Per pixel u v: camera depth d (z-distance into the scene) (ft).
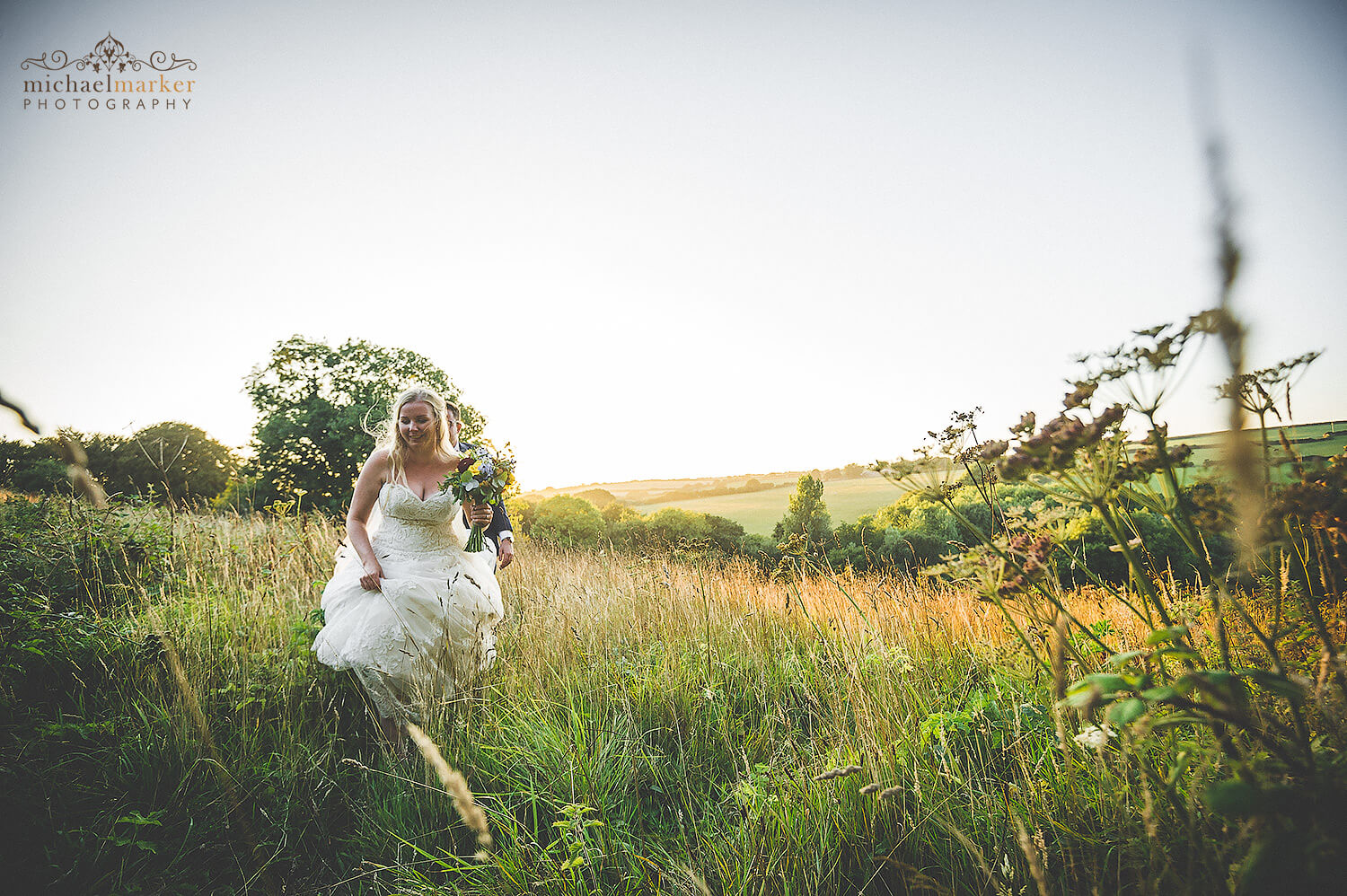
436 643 11.14
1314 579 4.99
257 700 10.47
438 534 12.12
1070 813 6.12
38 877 7.00
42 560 13.84
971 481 6.01
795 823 7.05
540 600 15.52
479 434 53.21
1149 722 3.83
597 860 7.16
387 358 57.36
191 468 49.88
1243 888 3.56
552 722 10.23
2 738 8.80
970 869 6.32
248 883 7.48
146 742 9.31
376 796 9.07
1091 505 5.02
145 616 12.62
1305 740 3.63
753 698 11.04
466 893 7.03
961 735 8.15
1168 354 4.26
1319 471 4.07
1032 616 5.64
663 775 9.16
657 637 13.75
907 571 14.67
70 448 3.46
